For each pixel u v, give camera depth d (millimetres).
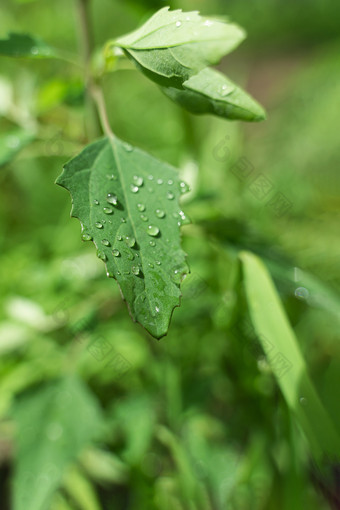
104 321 334
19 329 326
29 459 284
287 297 328
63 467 282
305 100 657
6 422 323
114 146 244
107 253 225
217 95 239
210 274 335
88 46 309
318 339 372
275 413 305
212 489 302
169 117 502
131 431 302
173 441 301
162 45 235
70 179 234
